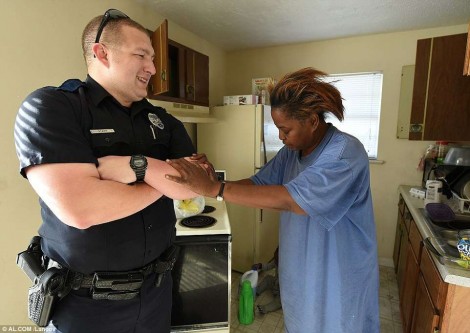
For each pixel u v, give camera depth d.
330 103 0.91
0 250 1.33
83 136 0.78
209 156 2.66
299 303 1.04
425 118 1.88
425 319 1.30
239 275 2.61
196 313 1.61
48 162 0.67
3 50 1.28
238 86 3.17
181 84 2.00
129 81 0.84
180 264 1.55
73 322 0.84
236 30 2.48
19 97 1.34
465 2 1.91
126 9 1.88
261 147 2.45
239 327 1.94
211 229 1.56
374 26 2.38
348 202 0.90
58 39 1.49
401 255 2.20
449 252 1.20
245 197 0.85
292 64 2.92
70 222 0.70
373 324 1.12
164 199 0.98
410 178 2.61
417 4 1.95
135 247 0.88
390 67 2.57
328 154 0.89
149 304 0.97
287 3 1.95
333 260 0.96
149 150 0.94
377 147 2.70
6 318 1.38
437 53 1.79
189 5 1.99
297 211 0.87
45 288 0.77
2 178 1.31
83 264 0.82
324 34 2.59
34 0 1.38
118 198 0.75
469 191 1.81
